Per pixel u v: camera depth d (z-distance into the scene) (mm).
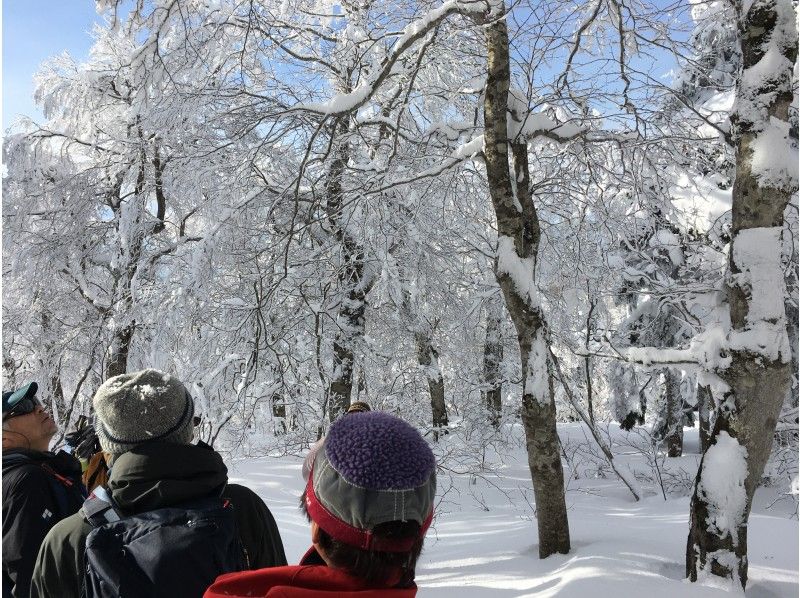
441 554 6082
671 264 10469
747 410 4000
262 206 9062
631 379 13141
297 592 1018
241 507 1705
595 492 9273
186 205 9867
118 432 1616
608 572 4207
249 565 1689
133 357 11195
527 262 5348
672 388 13305
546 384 5191
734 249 4109
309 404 9625
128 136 10805
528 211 5590
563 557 5000
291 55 9297
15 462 2094
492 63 5371
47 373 13016
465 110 10062
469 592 4457
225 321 8859
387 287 8570
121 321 10734
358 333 10094
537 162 8281
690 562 4164
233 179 7918
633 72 6102
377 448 1041
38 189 11578
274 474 10133
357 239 8875
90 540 1438
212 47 7844
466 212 7949
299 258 9406
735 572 3975
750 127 4066
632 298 12633
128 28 6023
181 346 8898
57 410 13703
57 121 12172
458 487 9727
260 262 9023
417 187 7660
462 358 11414
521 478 10406
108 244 11820
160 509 1527
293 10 8812
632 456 12758
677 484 9516
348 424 1096
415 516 1048
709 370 4227
